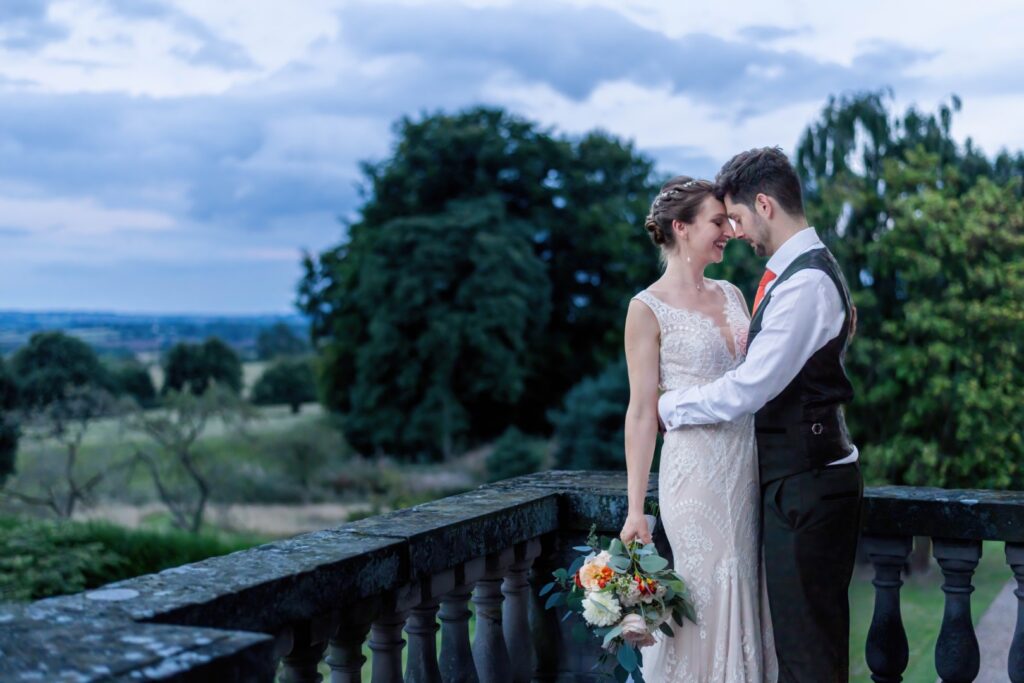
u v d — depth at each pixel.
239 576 1.96
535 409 36.03
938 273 20.08
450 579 2.56
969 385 18.89
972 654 2.79
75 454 24.16
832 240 20.70
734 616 2.42
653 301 2.51
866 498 2.85
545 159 37.03
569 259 36.66
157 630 1.56
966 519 2.74
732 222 2.46
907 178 20.42
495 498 2.93
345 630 2.25
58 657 1.41
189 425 25.97
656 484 3.15
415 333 34.12
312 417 34.78
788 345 2.24
